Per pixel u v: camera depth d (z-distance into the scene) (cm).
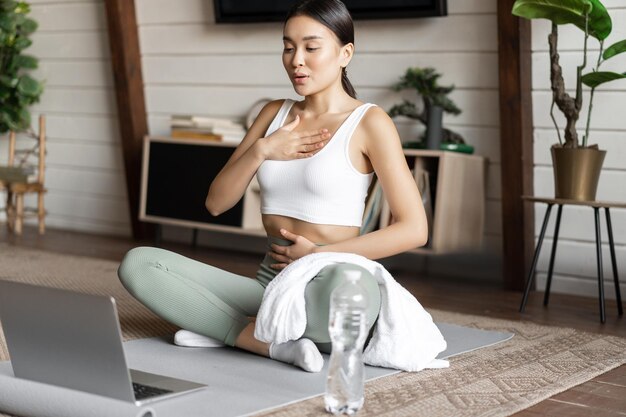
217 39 534
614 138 405
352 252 253
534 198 378
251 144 280
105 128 602
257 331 244
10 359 238
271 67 516
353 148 259
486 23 438
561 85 375
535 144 426
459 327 330
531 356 284
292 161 260
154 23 557
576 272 424
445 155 419
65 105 619
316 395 222
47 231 610
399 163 256
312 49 257
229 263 493
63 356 208
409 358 250
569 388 247
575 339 316
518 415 220
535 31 416
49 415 203
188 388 219
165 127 564
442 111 436
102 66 595
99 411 194
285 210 263
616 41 398
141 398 208
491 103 443
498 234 455
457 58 448
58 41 613
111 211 606
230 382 232
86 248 534
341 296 202
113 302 193
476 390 237
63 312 204
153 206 532
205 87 544
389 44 467
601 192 412
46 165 636
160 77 561
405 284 446
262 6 500
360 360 207
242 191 266
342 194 258
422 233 254
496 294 422
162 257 265
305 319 239
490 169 449
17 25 608
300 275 241
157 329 305
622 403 235
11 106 606
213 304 264
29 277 416
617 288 380
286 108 276
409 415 210
